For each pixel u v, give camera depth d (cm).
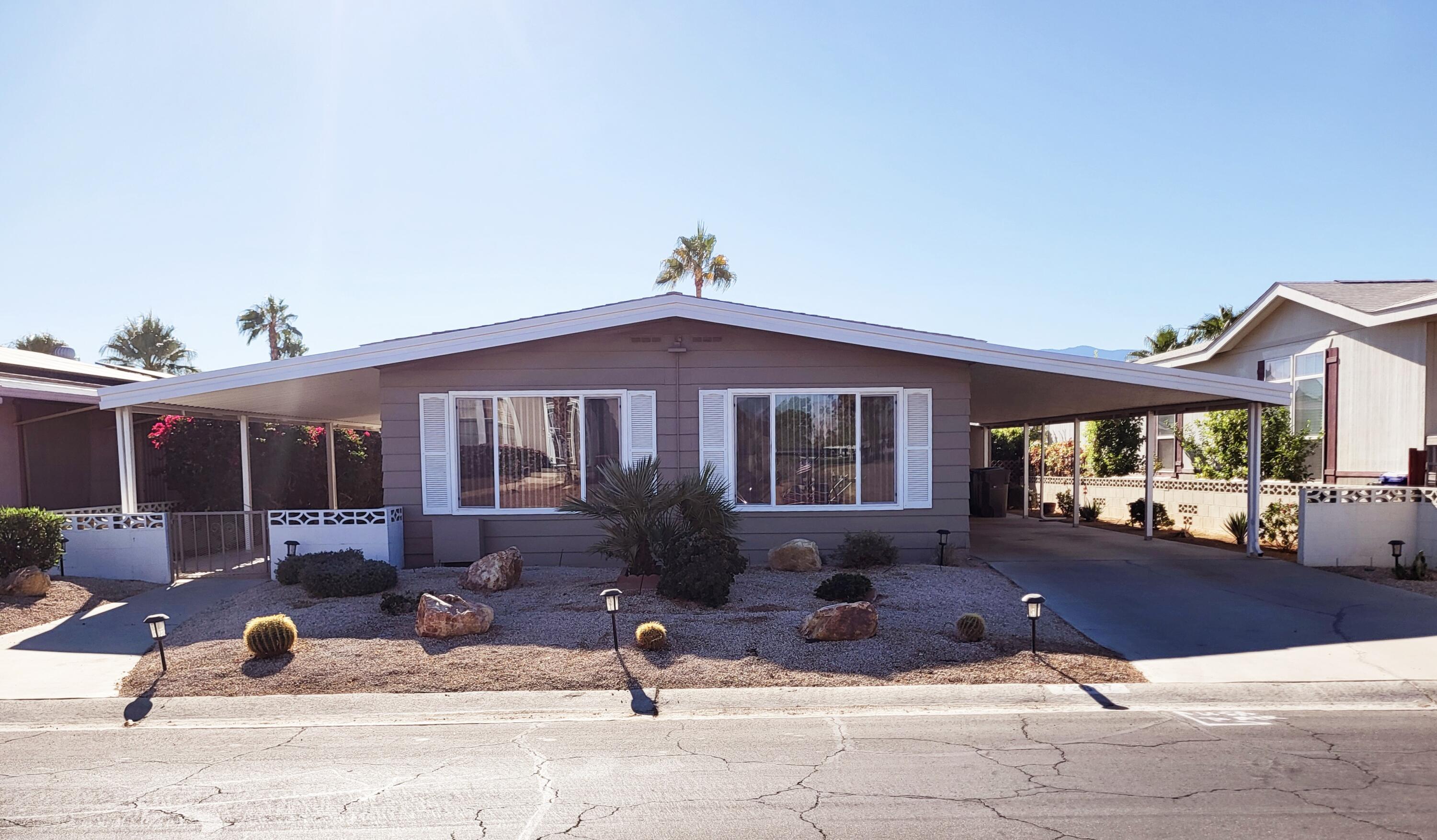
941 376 1198
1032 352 1138
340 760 529
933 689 662
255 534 1647
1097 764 505
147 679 703
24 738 584
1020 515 2245
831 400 1200
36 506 1418
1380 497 1192
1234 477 1692
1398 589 1020
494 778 494
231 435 1602
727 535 1003
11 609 933
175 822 436
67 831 427
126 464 1157
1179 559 1245
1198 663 728
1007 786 471
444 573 1106
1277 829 409
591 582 1033
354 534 1129
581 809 447
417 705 643
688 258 3547
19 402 1383
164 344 3562
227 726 606
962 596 959
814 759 520
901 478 1198
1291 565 1194
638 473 1026
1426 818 422
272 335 3922
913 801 452
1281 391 1191
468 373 1184
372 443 2070
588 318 1148
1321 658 741
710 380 1191
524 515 1186
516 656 737
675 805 450
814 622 775
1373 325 1338
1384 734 559
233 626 859
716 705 639
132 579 1146
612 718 614
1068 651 759
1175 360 2039
